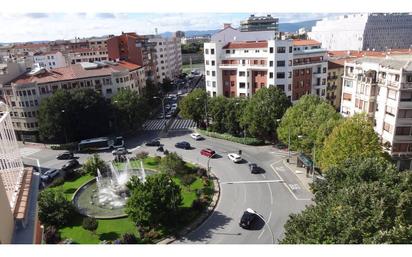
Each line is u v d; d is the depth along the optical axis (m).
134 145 64.19
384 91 43.44
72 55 107.06
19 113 67.00
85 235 33.16
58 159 58.34
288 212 36.81
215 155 56.00
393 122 42.38
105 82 74.81
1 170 11.99
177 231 33.78
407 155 43.28
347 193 21.72
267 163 51.22
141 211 32.03
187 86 123.94
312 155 45.44
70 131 65.50
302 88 72.38
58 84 69.69
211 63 76.69
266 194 41.22
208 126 71.12
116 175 48.09
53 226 33.75
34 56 97.38
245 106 62.06
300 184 43.50
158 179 34.78
